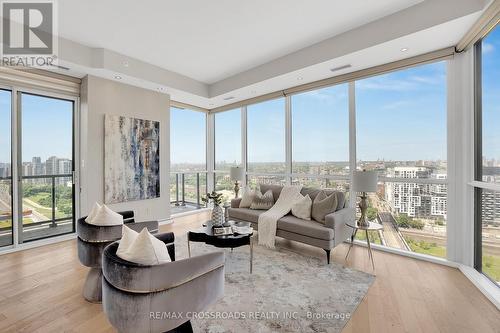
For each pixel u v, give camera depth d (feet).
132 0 7.66
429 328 5.58
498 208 7.21
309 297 6.84
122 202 13.02
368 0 7.77
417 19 7.94
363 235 11.43
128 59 11.79
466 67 8.52
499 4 6.21
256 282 7.69
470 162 8.44
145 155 13.94
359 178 9.00
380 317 5.97
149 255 4.54
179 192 17.54
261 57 12.04
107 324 5.68
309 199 10.73
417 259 9.52
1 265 8.78
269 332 5.43
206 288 4.99
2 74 9.82
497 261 7.26
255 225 11.45
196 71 13.85
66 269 8.46
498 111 7.13
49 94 11.37
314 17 8.70
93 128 11.85
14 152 10.44
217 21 8.92
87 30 9.48
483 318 5.93
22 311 6.12
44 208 11.41
